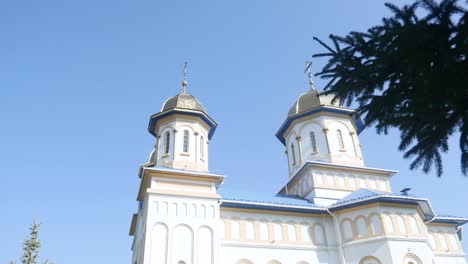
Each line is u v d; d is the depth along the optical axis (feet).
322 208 84.12
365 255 76.69
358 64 25.09
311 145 103.76
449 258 91.50
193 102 91.40
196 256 68.69
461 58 21.52
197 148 85.20
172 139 85.20
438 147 24.81
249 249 77.25
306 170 97.76
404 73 23.25
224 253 75.25
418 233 78.84
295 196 98.48
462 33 21.06
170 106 90.79
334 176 96.58
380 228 77.56
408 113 24.41
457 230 97.76
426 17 21.65
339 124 105.60
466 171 24.12
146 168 75.46
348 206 82.17
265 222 81.82
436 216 92.73
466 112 22.35
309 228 83.51
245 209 81.82
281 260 77.97
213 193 76.38
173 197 73.46
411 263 74.90
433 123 23.89
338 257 80.23
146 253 66.59
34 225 115.14
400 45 22.17
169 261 66.90
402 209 81.00
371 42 24.14
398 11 22.97
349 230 81.00
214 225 72.69
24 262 108.37
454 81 21.44
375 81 24.40
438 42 21.58
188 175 77.00
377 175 100.42
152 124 91.30
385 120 25.54
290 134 111.45
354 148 103.50
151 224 69.46
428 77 21.90
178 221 71.15
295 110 109.60
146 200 73.77
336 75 26.20
